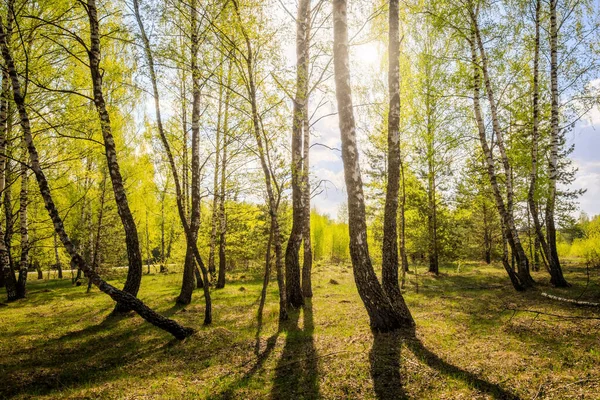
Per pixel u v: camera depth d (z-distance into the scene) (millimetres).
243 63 8852
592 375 4570
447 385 4676
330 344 6672
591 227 29875
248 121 9953
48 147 11984
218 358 6445
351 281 17547
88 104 12133
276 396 4801
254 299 12867
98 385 5465
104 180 17500
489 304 9766
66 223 22781
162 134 9102
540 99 15016
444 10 12078
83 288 18484
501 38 12352
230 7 7895
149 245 32906
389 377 5004
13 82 6348
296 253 10836
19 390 5395
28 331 8766
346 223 50062
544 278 14781
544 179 15508
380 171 20094
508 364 5172
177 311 10750
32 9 10531
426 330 6891
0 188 11570
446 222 20734
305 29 11070
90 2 9203
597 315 7320
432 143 17938
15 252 20531
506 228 12570
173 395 4953
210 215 19562
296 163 10430
